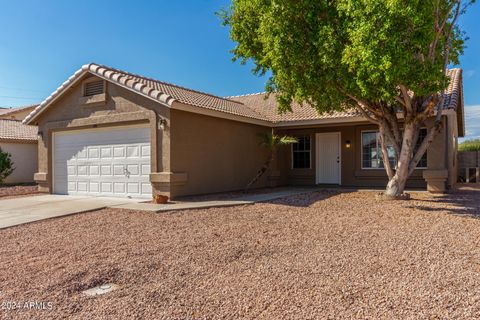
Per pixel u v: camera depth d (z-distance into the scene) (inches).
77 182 527.8
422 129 545.3
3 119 958.4
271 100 732.7
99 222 312.0
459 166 810.8
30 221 312.0
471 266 177.6
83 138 520.4
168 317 131.6
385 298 141.6
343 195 482.9
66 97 526.6
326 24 338.6
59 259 207.6
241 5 414.3
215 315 132.3
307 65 356.5
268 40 355.9
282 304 139.6
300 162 679.1
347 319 125.9
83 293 157.8
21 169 833.5
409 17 286.7
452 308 131.3
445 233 247.0
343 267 180.4
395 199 414.9
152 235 261.6
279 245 227.5
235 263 193.3
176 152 436.1
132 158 468.4
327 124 590.9
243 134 564.4
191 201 416.5
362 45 293.0
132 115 456.4
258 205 394.3
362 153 619.5
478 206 363.6
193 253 213.5
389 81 299.3
